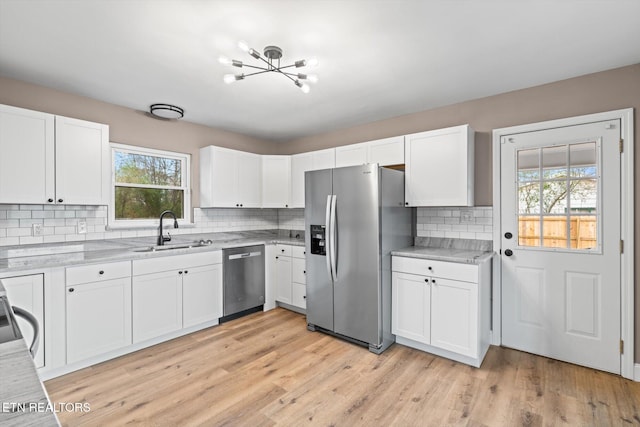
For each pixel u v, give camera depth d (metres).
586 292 2.47
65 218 2.84
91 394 2.10
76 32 1.89
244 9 1.68
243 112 3.42
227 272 3.45
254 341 2.96
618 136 2.34
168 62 2.28
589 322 2.46
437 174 2.93
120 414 1.89
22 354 0.75
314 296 3.21
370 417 1.88
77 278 2.38
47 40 1.98
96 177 2.79
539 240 2.68
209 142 3.97
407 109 3.31
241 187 4.00
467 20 1.79
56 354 2.28
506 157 2.84
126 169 3.29
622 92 2.34
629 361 2.29
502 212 2.86
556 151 2.60
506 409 1.95
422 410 1.94
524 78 2.55
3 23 1.79
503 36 1.95
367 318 2.78
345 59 2.24
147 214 3.45
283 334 3.14
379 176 2.74
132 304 2.69
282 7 1.66
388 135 3.62
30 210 2.65
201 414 1.90
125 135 3.23
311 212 3.25
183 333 3.10
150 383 2.23
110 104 3.12
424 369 2.44
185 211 3.75
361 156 3.48
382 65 2.33
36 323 1.33
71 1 1.60
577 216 2.51
